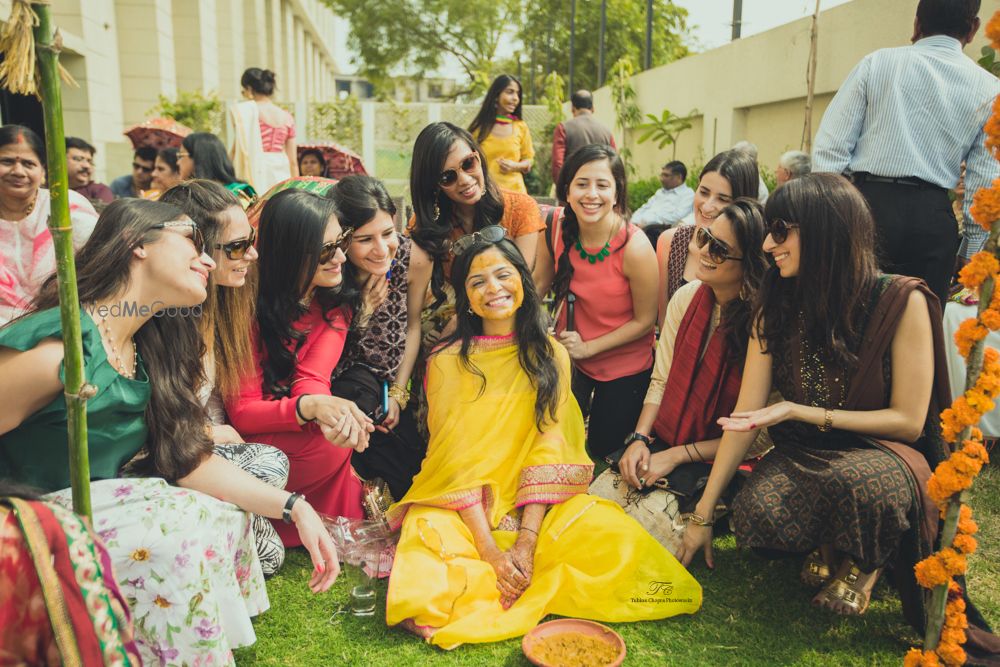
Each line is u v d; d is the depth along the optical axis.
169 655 2.06
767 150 8.84
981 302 1.86
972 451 1.87
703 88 10.48
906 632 2.51
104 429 2.15
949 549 1.93
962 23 3.64
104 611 1.22
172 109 12.20
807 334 2.57
